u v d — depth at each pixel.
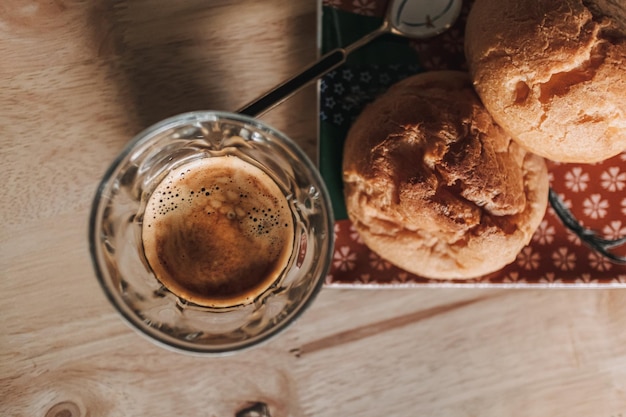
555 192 0.31
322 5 0.29
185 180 0.28
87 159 0.30
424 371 0.31
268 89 0.30
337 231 0.30
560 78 0.26
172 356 0.31
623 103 0.26
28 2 0.30
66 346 0.30
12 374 0.30
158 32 0.30
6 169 0.30
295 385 0.31
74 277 0.30
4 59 0.30
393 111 0.28
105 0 0.30
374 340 0.31
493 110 0.27
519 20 0.26
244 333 0.26
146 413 0.30
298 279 0.27
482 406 0.31
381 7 0.30
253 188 0.28
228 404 0.31
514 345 0.31
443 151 0.27
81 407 0.30
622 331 0.31
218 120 0.26
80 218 0.30
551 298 0.31
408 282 0.30
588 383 0.31
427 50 0.31
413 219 0.27
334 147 0.30
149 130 0.25
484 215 0.27
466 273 0.28
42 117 0.30
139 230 0.27
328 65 0.28
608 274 0.30
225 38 0.30
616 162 0.31
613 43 0.26
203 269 0.27
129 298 0.26
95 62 0.30
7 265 0.30
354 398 0.31
